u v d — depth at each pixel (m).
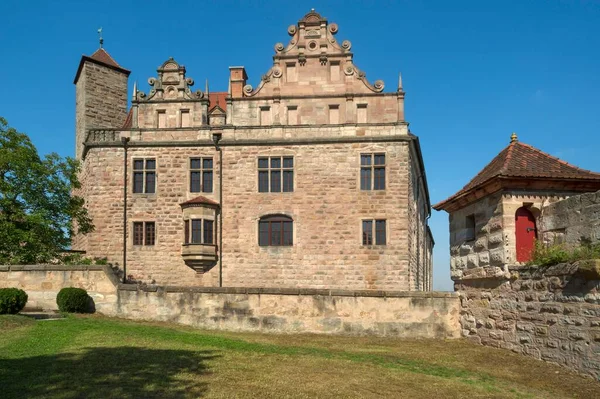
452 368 12.66
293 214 31.22
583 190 14.38
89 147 32.59
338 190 31.14
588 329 11.05
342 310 17.80
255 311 18.20
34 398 8.75
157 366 11.30
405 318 17.50
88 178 32.56
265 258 31.11
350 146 31.36
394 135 31.00
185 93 33.81
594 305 10.90
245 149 32.00
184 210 31.59
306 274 30.78
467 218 16.78
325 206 31.11
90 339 14.37
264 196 31.52
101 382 9.84
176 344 14.17
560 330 12.00
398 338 17.30
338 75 32.62
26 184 27.08
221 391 9.52
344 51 32.62
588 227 12.30
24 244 26.25
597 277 10.77
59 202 28.52
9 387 9.38
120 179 32.34
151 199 32.09
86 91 39.59
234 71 35.62
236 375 10.79
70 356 12.10
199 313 18.64
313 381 10.60
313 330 17.83
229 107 32.69
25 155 26.86
